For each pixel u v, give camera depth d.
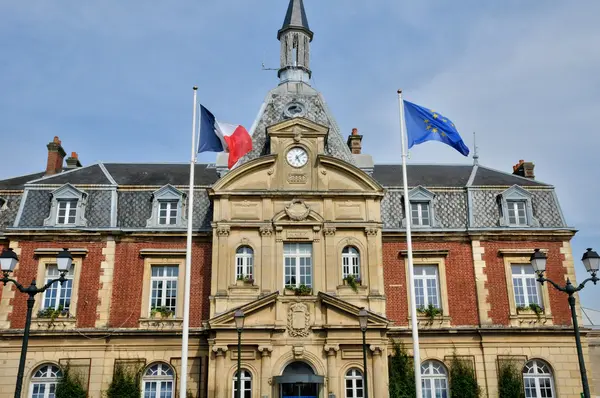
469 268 30.39
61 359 27.94
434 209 31.38
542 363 29.14
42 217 30.36
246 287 27.52
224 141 26.25
